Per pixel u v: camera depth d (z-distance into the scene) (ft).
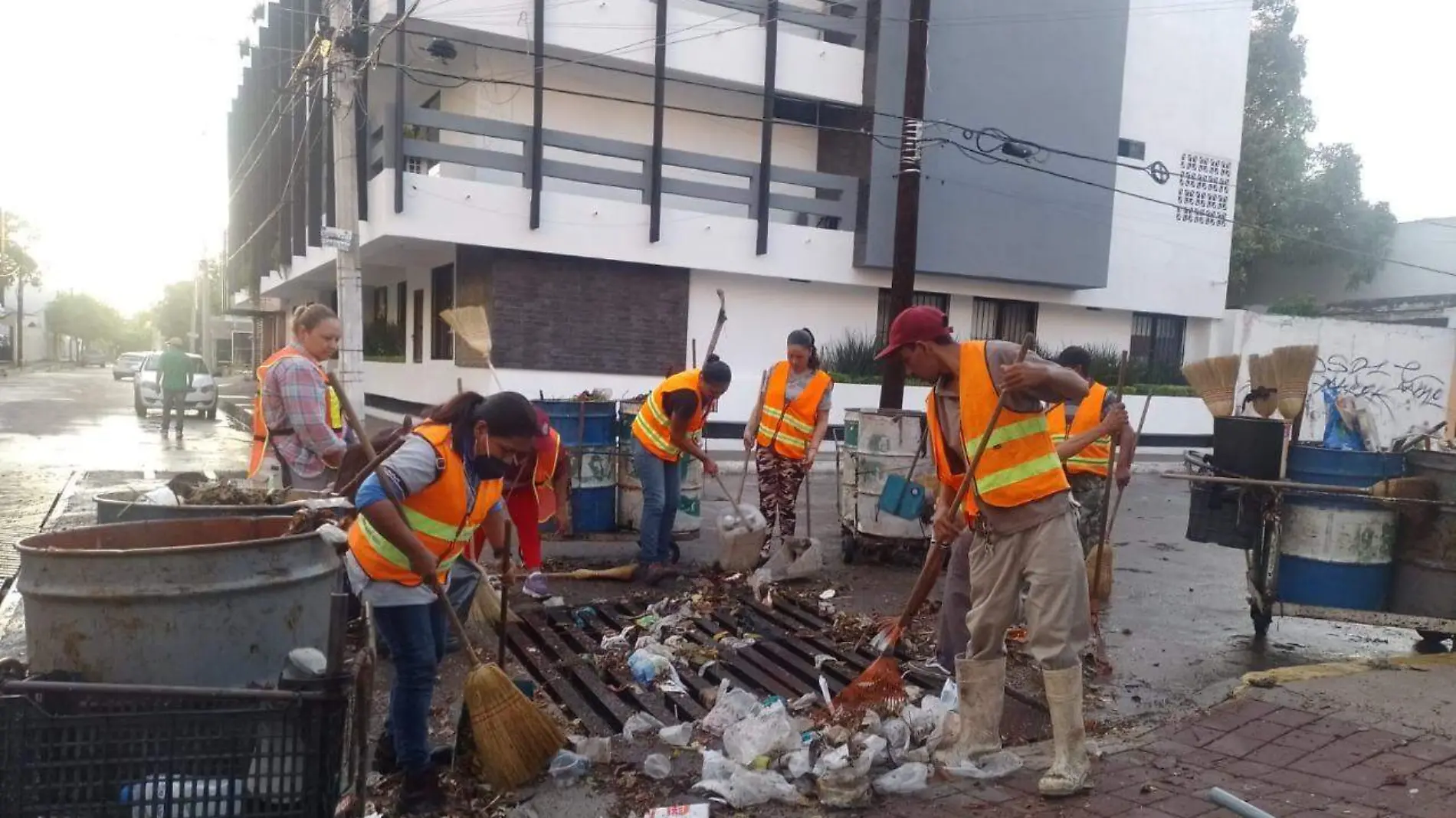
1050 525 11.49
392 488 9.89
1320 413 70.28
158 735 8.38
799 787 11.64
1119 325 67.21
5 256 163.43
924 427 24.27
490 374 47.21
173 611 10.03
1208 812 11.03
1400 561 17.76
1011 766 12.21
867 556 25.46
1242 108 68.28
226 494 14.66
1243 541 18.60
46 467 39.04
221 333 195.42
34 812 8.21
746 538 22.17
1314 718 13.89
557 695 14.84
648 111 53.42
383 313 71.05
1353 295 88.79
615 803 11.16
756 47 51.85
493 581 18.19
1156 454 64.75
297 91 58.23
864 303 57.98
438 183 44.80
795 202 53.72
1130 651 18.21
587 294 49.44
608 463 26.53
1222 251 68.59
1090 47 59.16
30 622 10.11
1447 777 11.83
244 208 95.86
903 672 15.89
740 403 54.29
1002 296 61.26
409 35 48.16
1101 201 60.70
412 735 10.88
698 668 15.97
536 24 45.75
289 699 8.48
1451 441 24.45
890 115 49.80
